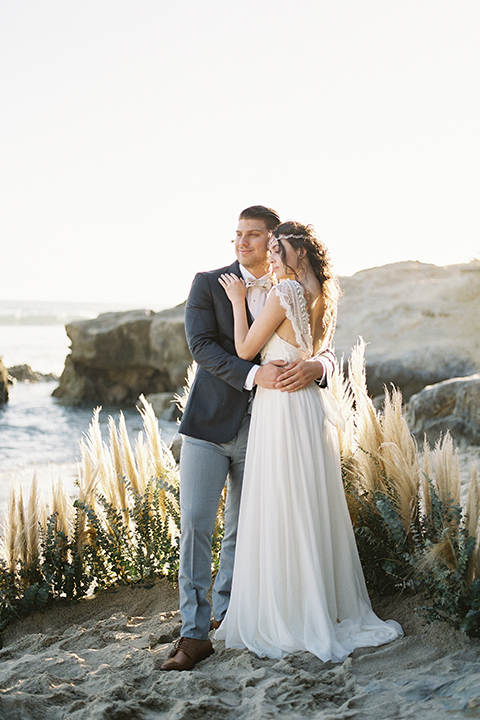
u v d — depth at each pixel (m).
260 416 3.22
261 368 3.19
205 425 3.31
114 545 4.12
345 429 3.55
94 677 2.77
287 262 3.26
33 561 3.98
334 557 3.21
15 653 3.28
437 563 3.03
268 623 3.07
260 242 3.44
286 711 2.37
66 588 3.96
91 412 17.75
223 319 3.42
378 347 15.19
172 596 3.92
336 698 2.47
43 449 12.44
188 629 3.01
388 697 2.40
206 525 3.21
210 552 3.23
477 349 14.20
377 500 3.43
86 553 4.09
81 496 4.20
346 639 2.98
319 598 2.98
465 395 8.55
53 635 3.47
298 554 3.09
